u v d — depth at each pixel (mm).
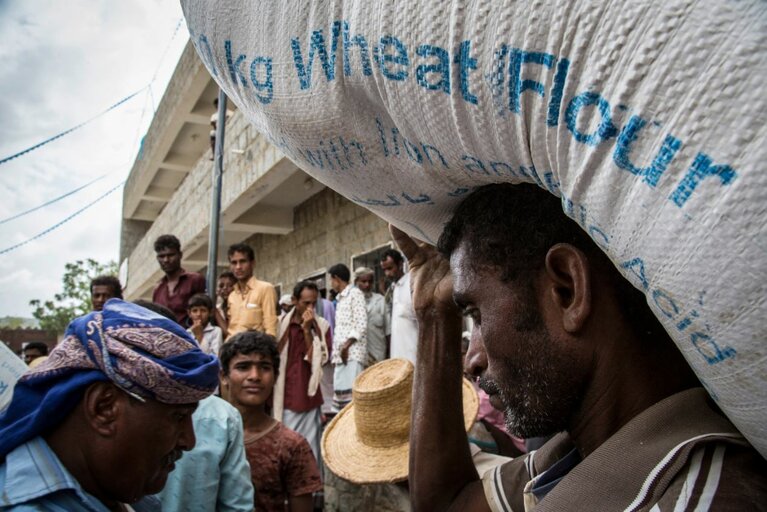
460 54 551
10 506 979
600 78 457
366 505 3789
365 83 667
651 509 571
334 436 2656
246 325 4566
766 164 383
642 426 654
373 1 617
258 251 11789
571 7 464
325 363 5254
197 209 10422
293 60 723
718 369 478
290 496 2281
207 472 1730
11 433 1056
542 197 765
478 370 880
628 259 506
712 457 579
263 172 7391
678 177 424
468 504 1128
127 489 1120
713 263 419
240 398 2342
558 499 678
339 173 820
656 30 419
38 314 26672
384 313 5039
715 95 396
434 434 1208
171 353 1149
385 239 7414
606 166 478
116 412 1092
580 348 719
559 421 757
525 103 527
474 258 810
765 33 381
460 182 775
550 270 724
